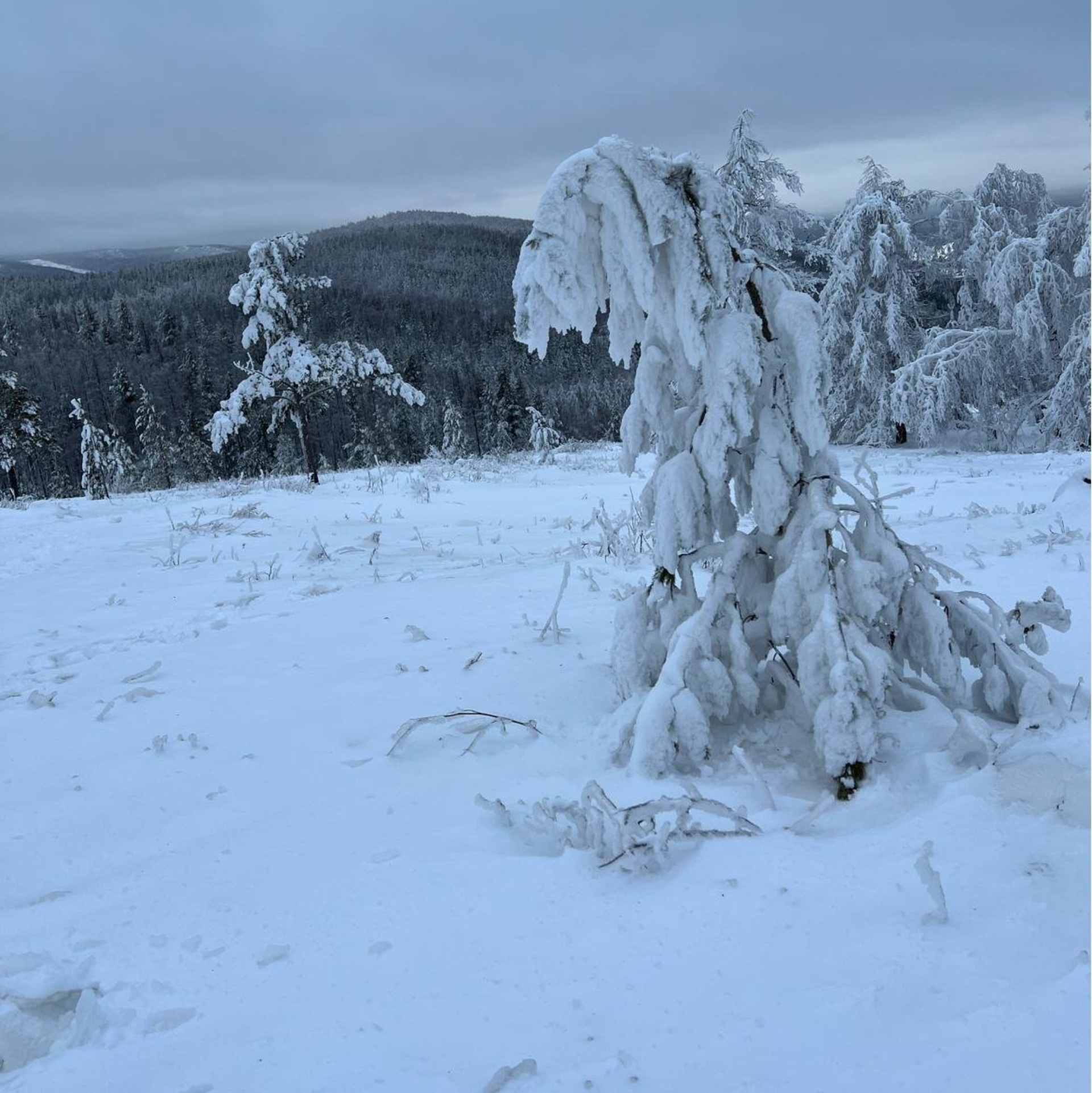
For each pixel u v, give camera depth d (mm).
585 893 2572
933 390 22781
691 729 3365
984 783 2764
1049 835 2400
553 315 3705
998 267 23156
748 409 3613
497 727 4176
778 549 3732
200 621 7184
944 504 11266
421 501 16031
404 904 2623
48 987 2371
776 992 1945
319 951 2420
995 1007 1723
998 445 23781
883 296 24953
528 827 3061
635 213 3523
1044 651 3684
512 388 77562
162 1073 1974
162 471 65688
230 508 15430
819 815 2832
